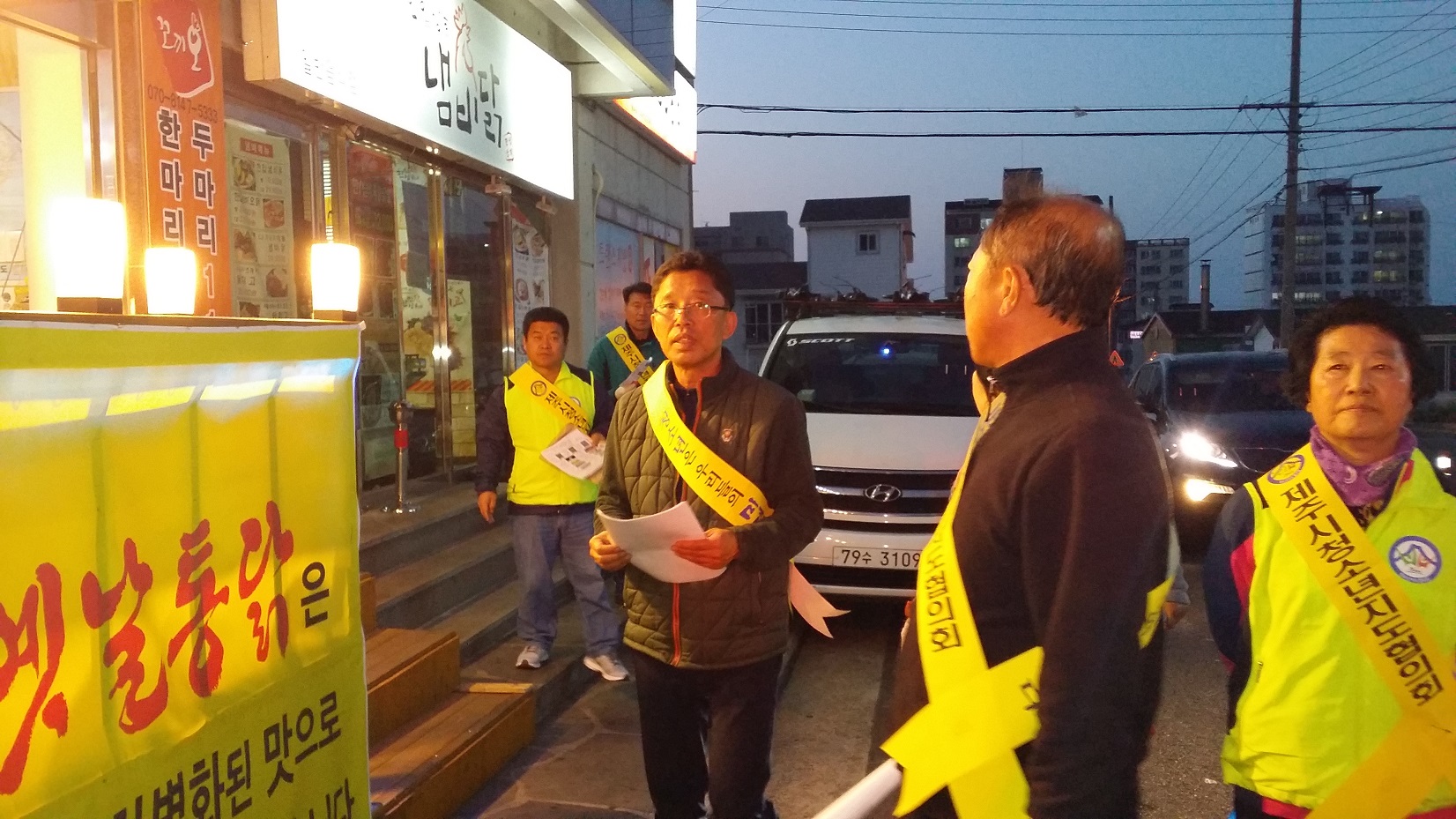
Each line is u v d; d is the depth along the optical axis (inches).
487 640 182.5
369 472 245.8
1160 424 297.1
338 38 199.2
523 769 145.5
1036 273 55.0
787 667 195.6
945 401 229.9
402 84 225.3
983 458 55.9
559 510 171.0
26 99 156.7
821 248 1659.7
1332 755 68.4
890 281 1642.5
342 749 89.3
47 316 55.1
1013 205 57.7
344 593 89.8
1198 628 218.1
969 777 53.1
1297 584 70.1
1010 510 53.1
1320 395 71.9
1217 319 2014.0
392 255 255.1
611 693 176.1
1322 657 68.9
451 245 285.0
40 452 56.7
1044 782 48.8
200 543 70.6
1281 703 70.5
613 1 304.0
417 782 120.2
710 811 111.2
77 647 59.7
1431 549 67.9
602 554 98.7
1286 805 70.7
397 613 174.9
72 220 63.7
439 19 242.1
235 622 74.7
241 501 75.3
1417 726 67.2
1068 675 48.4
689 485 97.8
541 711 162.2
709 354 99.1
